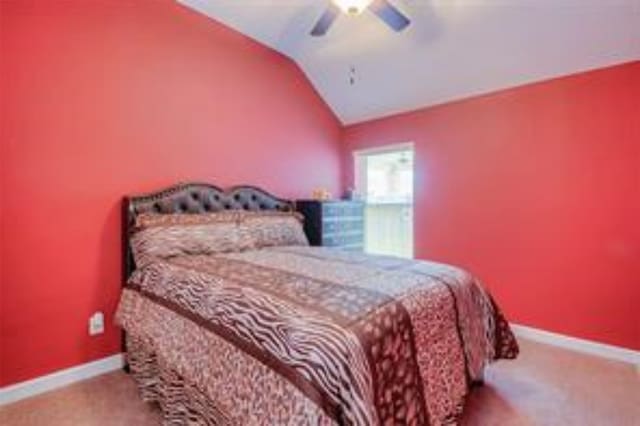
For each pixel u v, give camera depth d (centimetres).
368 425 115
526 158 312
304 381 116
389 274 192
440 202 368
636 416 196
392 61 343
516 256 320
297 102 398
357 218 405
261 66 359
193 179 304
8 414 197
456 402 174
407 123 395
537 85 305
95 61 245
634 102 261
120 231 258
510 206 322
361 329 131
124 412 199
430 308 169
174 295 191
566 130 291
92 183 245
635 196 262
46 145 224
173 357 178
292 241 322
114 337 255
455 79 335
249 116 349
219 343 152
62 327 232
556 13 250
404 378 143
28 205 218
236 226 289
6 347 211
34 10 218
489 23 273
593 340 281
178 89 292
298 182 401
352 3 206
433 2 265
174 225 258
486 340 216
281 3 295
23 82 214
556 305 299
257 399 129
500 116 326
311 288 164
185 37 297
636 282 262
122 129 259
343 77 389
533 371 249
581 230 286
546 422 190
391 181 447
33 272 220
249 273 194
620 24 243
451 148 359
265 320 139
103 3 249
